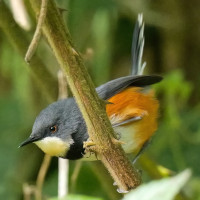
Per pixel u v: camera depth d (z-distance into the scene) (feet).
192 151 34.14
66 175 24.93
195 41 37.76
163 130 34.14
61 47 15.79
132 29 36.99
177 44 38.01
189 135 34.40
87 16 33.50
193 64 38.14
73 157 26.23
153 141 34.14
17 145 37.76
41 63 27.35
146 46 38.81
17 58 36.99
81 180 34.76
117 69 37.78
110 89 27.73
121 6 35.50
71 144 26.11
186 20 37.24
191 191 25.55
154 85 32.78
